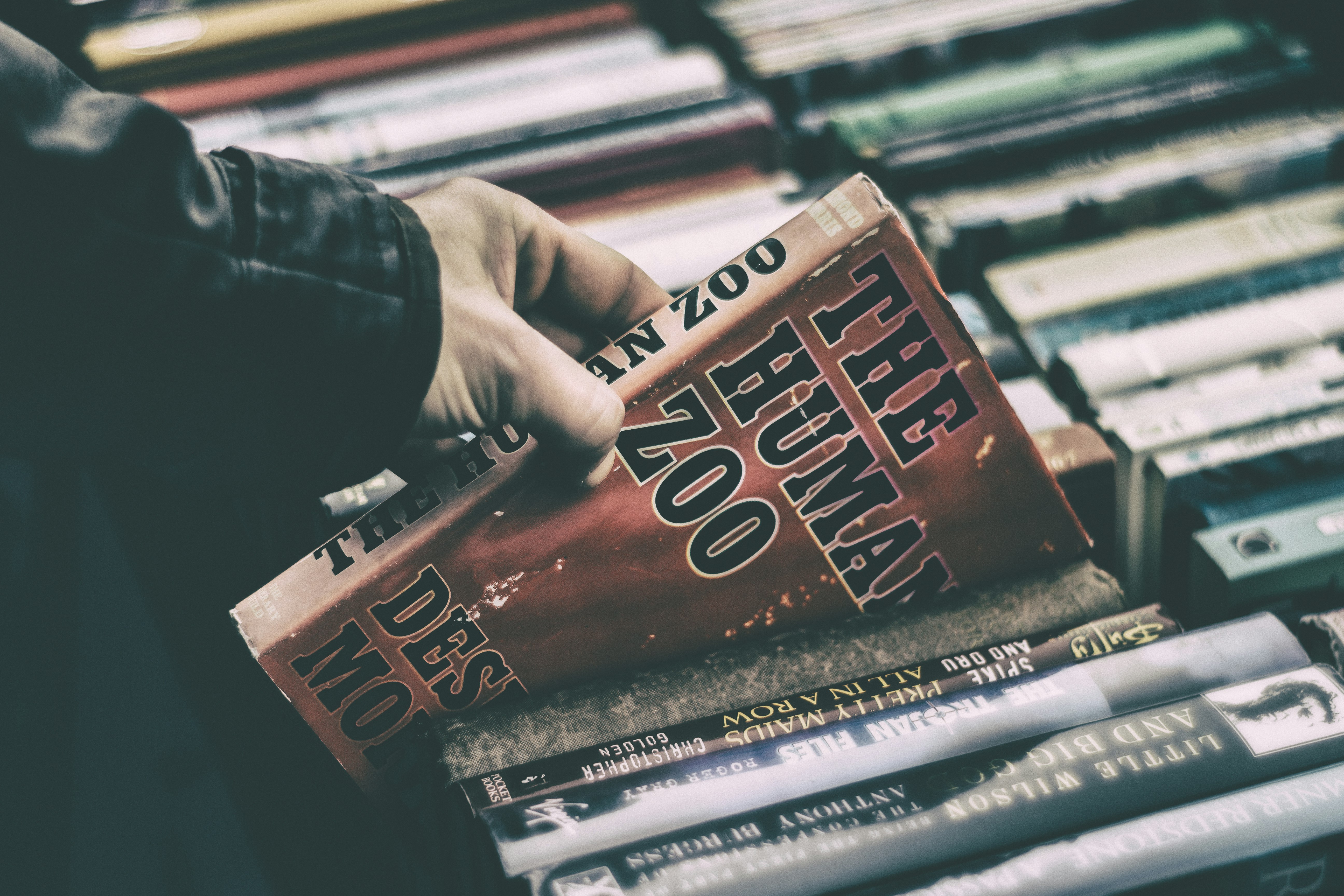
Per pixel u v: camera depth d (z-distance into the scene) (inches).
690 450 18.6
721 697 18.9
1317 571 21.6
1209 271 28.6
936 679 18.9
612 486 18.4
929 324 18.8
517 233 20.2
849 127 33.7
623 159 32.1
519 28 38.8
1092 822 16.1
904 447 19.2
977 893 15.2
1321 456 23.4
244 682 28.1
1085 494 23.3
